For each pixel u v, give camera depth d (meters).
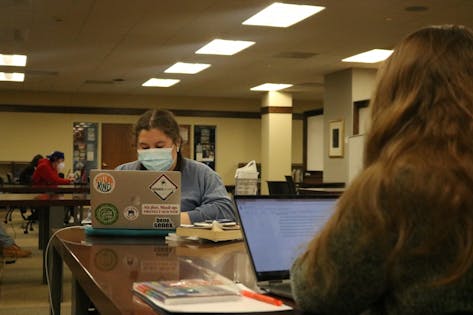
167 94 16.41
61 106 15.98
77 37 8.88
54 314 2.58
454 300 0.92
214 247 2.12
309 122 14.50
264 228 1.49
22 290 5.01
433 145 0.97
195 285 1.32
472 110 0.99
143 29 8.30
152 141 2.84
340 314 1.03
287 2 6.75
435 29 1.08
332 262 0.99
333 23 7.75
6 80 13.68
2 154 15.53
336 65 11.13
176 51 9.96
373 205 0.95
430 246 0.91
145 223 2.39
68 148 16.02
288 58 10.45
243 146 17.17
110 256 1.87
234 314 1.14
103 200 2.38
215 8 7.08
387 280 0.97
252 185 5.69
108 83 14.09
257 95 16.14
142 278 1.49
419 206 0.93
